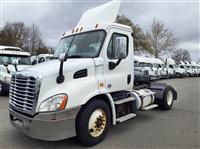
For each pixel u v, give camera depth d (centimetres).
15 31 5572
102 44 462
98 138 441
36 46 5359
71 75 410
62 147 427
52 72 393
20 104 408
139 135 498
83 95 408
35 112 379
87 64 434
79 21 573
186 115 691
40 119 369
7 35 5466
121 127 559
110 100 465
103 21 531
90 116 423
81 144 437
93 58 453
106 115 455
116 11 562
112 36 483
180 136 492
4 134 495
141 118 651
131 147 429
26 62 1120
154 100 724
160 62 2833
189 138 479
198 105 864
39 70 398
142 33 4500
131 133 511
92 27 493
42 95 381
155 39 5369
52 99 376
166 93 743
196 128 552
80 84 411
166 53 5422
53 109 373
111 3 554
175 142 456
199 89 1486
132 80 546
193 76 3631
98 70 454
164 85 774
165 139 473
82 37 500
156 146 435
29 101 390
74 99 392
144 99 606
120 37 503
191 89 1488
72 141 455
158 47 5381
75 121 407
